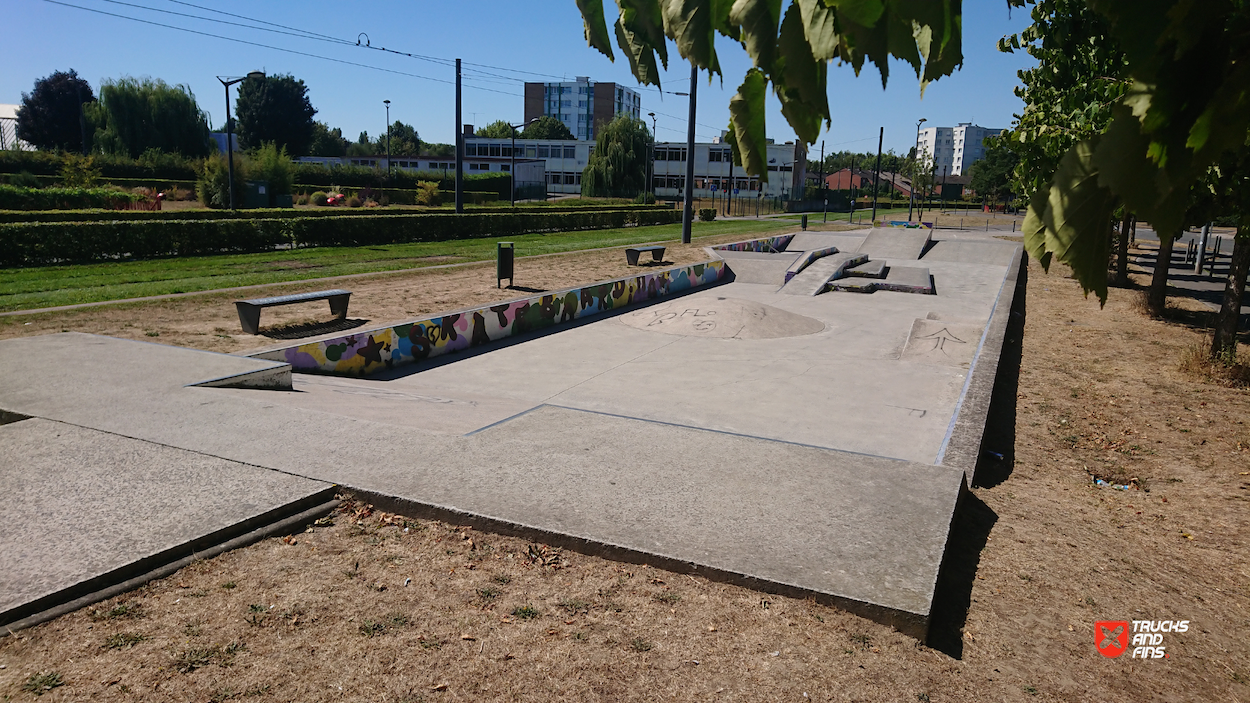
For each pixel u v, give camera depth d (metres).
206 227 24.09
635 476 6.01
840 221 61.78
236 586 4.37
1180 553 5.87
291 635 3.94
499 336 14.71
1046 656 4.17
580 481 5.86
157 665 3.64
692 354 13.52
